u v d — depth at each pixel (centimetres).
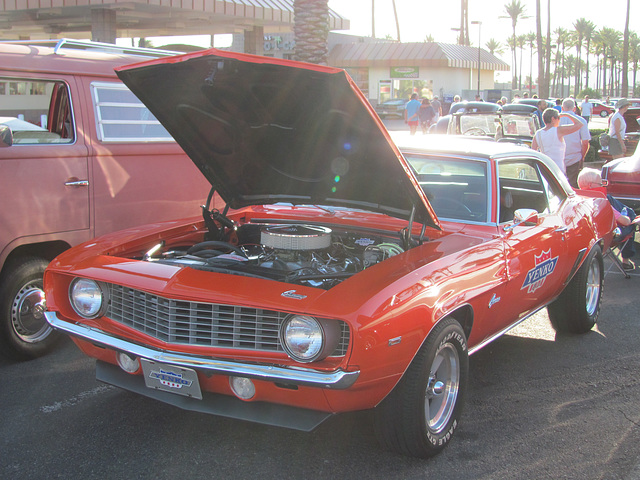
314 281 333
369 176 369
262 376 280
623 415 385
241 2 1245
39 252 475
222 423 362
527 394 413
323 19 1077
